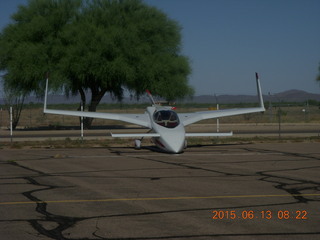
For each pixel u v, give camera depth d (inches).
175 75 1617.9
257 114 3201.3
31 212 344.5
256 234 284.0
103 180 493.7
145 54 1551.4
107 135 1227.2
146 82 1556.3
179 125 799.1
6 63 1546.5
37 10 1567.4
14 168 592.7
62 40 1512.1
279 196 400.2
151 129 823.1
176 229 295.9
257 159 685.3
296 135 1162.6
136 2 1633.9
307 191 423.2
